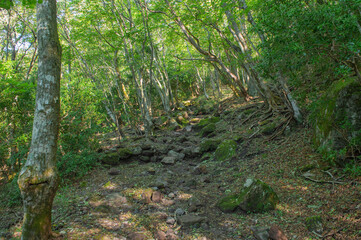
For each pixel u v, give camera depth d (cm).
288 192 500
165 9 1112
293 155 655
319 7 320
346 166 472
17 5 1063
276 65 400
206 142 934
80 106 849
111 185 654
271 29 344
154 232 424
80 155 761
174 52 2086
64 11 1342
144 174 752
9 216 523
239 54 1005
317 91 540
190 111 2034
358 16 327
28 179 337
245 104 1465
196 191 609
